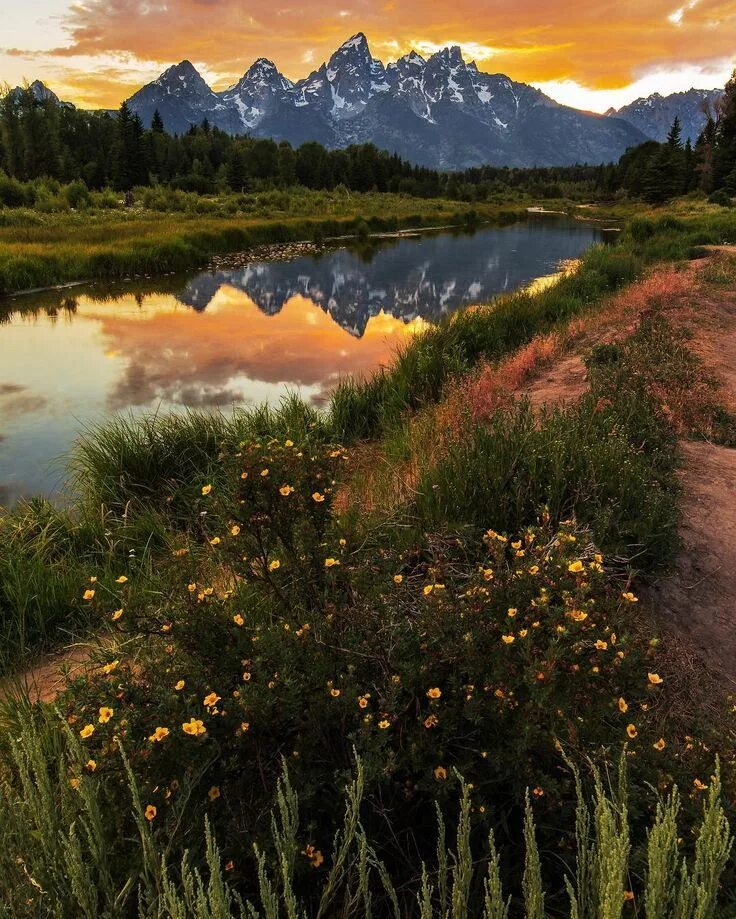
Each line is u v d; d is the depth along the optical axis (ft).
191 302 54.65
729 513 13.53
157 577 11.90
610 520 10.84
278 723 5.70
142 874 4.25
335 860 5.11
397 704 5.90
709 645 9.66
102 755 5.06
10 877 4.48
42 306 51.11
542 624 6.50
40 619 11.66
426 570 10.07
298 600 7.28
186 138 348.38
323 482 7.73
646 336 29.01
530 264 82.99
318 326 45.80
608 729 6.05
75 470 19.36
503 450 12.83
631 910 4.49
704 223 102.32
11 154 238.27
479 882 5.31
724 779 5.68
